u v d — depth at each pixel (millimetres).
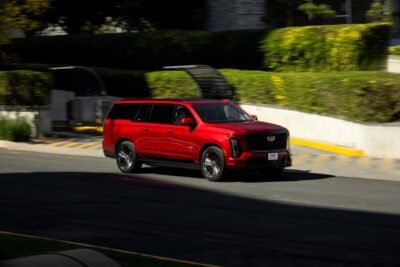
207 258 9469
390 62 26172
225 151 17062
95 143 26156
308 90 23859
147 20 36375
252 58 29047
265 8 32875
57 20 37562
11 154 24047
